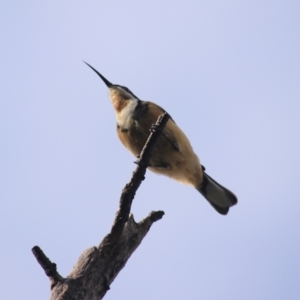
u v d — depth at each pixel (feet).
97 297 36.60
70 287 35.09
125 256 39.09
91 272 36.63
